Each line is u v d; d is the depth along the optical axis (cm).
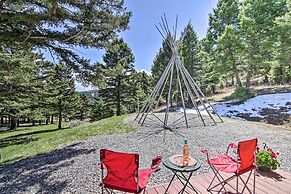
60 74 1870
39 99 1466
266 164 414
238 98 1739
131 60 2211
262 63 1800
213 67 2061
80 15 666
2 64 639
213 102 1845
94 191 387
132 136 817
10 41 575
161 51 2181
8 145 1188
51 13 553
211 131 867
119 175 276
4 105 1336
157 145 678
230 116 1364
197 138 756
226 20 2084
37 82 1250
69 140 884
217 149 632
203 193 340
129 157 263
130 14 769
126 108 2497
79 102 2536
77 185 416
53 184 430
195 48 2144
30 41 624
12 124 2233
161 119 1159
